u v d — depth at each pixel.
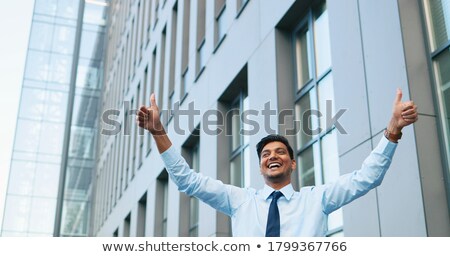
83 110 36.75
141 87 20.88
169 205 14.55
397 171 5.21
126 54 26.77
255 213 3.28
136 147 20.78
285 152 3.39
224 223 10.60
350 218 5.97
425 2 5.58
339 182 3.26
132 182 20.72
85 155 35.59
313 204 3.25
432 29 5.43
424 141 5.04
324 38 7.82
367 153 5.78
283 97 8.47
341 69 6.59
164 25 17.39
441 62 5.21
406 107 3.13
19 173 34.94
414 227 4.89
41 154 35.53
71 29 38.88
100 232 29.31
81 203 34.47
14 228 33.69
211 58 12.10
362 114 5.98
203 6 13.73
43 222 34.22
